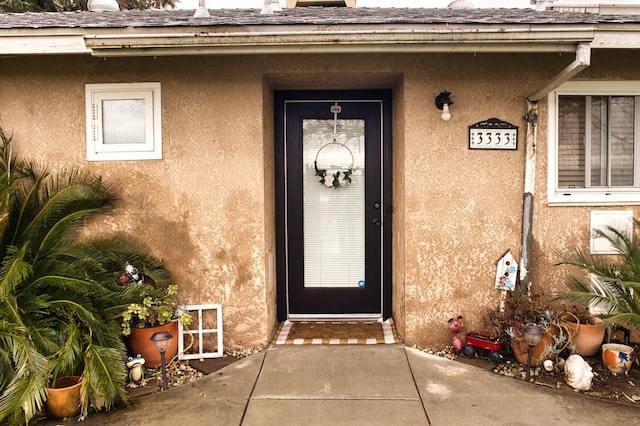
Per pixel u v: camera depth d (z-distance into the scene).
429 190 3.93
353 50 3.28
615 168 4.11
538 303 3.82
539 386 3.31
